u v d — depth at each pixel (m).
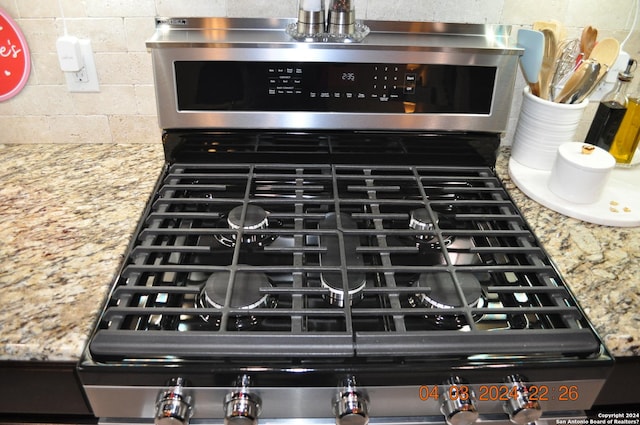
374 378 0.69
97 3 1.07
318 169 1.13
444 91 1.05
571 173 0.99
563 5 1.12
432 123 1.08
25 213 0.96
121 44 1.12
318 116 1.06
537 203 1.05
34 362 0.70
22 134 1.22
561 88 1.09
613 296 0.80
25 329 0.71
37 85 1.15
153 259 0.87
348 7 0.99
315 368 0.68
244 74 1.01
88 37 1.11
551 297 0.80
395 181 1.09
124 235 0.91
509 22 1.13
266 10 1.09
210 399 0.71
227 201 0.98
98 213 0.97
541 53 1.02
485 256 0.93
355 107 1.05
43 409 0.76
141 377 0.69
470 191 1.06
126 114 1.21
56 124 1.21
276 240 0.95
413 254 0.92
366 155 1.13
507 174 1.15
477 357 0.70
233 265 0.82
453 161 1.15
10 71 1.13
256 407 0.70
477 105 1.07
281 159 1.13
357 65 1.01
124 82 1.16
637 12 1.12
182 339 0.69
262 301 0.78
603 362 0.71
